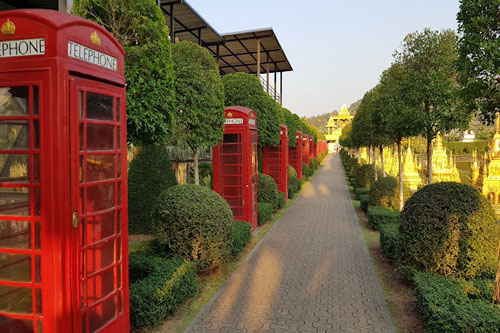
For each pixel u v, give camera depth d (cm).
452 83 761
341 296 545
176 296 483
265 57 2147
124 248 348
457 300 402
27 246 274
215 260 598
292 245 862
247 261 729
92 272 302
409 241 543
